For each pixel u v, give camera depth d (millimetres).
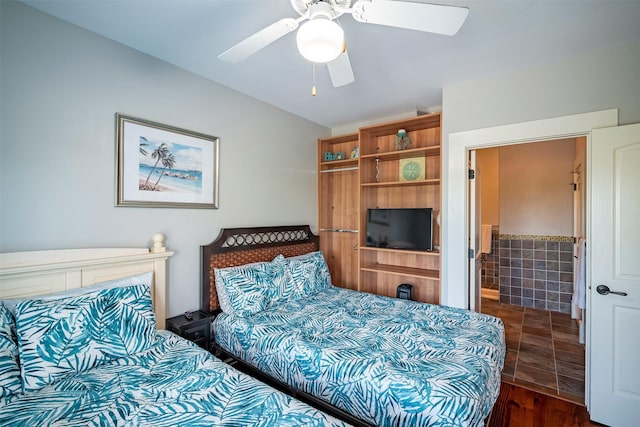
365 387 1421
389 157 3344
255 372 2059
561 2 1513
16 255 1548
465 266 2488
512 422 1922
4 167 1536
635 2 1506
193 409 1173
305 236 3512
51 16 1681
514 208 4383
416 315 2223
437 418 1214
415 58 2094
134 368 1463
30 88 1614
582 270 3059
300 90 2717
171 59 2176
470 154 2590
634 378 1826
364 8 1152
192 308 2410
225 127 2637
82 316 1477
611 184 1899
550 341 3131
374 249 3213
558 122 2098
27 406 1159
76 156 1777
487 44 1914
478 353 1611
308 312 2301
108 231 1915
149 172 2111
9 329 1331
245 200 2832
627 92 1897
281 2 1554
